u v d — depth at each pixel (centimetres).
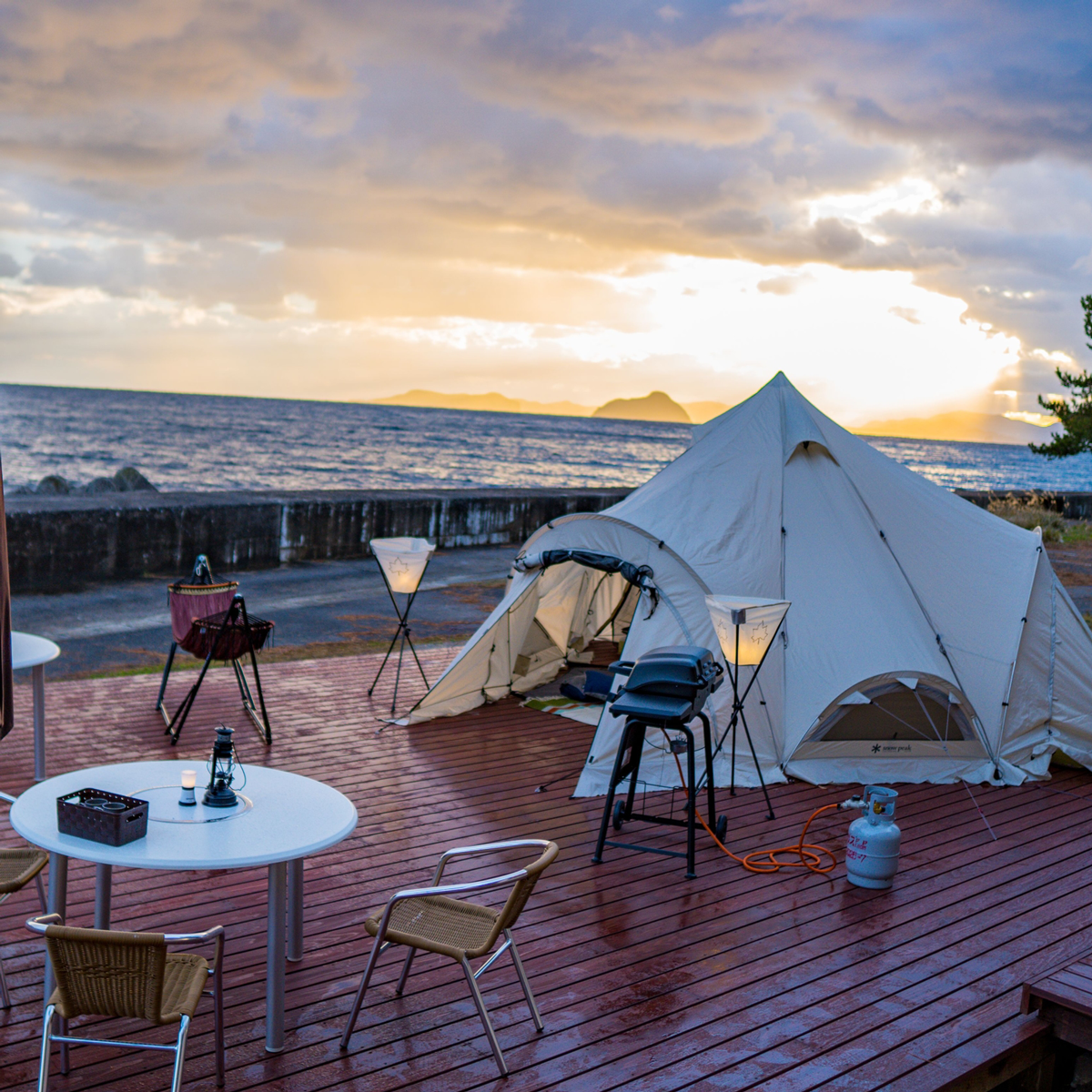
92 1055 315
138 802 308
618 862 500
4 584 192
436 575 1434
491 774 622
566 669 902
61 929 247
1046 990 357
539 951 402
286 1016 344
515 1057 326
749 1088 314
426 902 355
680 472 727
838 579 668
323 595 1227
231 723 695
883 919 445
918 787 634
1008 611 680
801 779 634
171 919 411
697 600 637
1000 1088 360
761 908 451
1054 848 539
